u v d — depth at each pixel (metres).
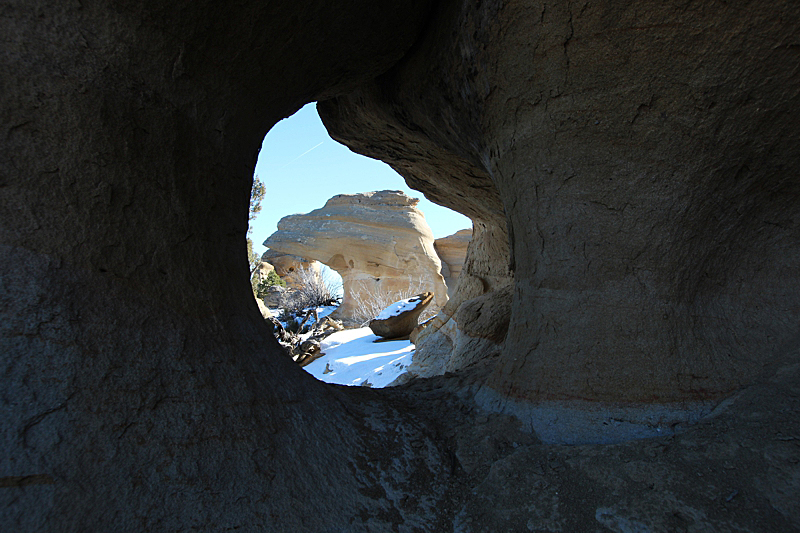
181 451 1.30
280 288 23.08
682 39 1.55
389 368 7.41
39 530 0.99
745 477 1.33
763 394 1.62
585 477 1.52
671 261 1.84
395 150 4.00
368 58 2.60
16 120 1.24
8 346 1.13
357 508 1.50
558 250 2.04
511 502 1.51
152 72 1.52
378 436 1.86
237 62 1.81
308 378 2.03
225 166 1.87
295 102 2.52
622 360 1.83
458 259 22.83
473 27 2.02
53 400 1.13
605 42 1.67
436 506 1.57
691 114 1.66
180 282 1.56
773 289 1.93
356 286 19.25
